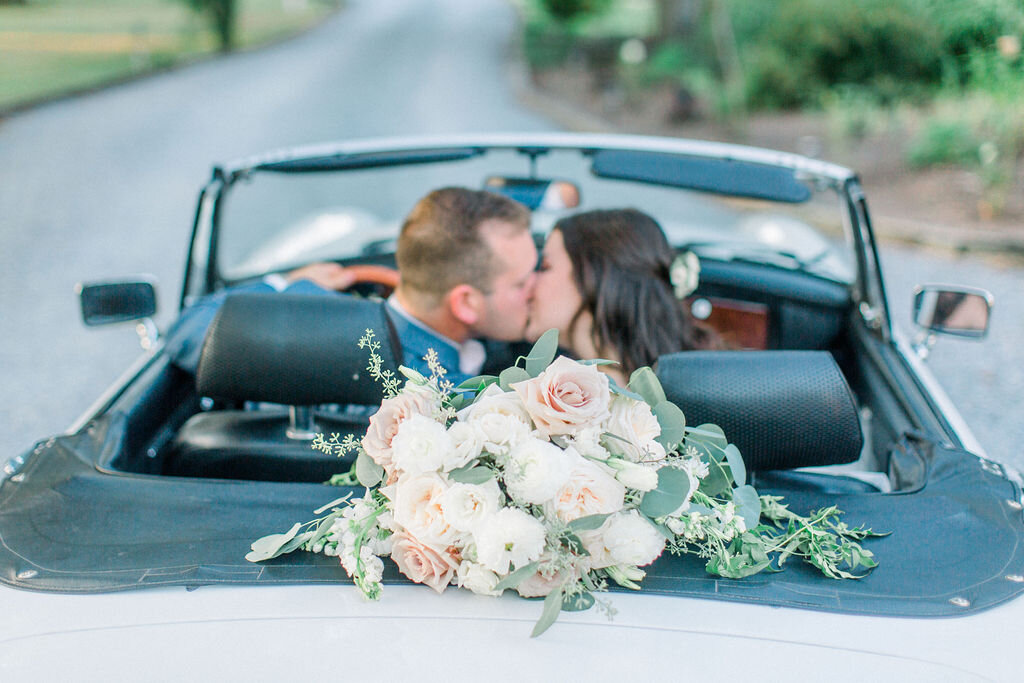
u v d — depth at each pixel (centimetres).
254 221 834
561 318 229
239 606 137
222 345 181
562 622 134
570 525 128
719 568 141
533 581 134
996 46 970
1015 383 523
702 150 293
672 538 136
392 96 2044
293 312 181
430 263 221
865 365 273
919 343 276
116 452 187
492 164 1032
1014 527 152
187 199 979
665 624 133
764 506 154
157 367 243
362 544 139
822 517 152
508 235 221
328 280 302
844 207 285
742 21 1648
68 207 941
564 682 125
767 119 1527
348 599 138
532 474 124
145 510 158
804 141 1299
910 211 923
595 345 229
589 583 134
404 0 6075
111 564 146
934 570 143
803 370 161
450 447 129
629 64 2172
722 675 126
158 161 1211
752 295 317
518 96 2102
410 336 231
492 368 270
